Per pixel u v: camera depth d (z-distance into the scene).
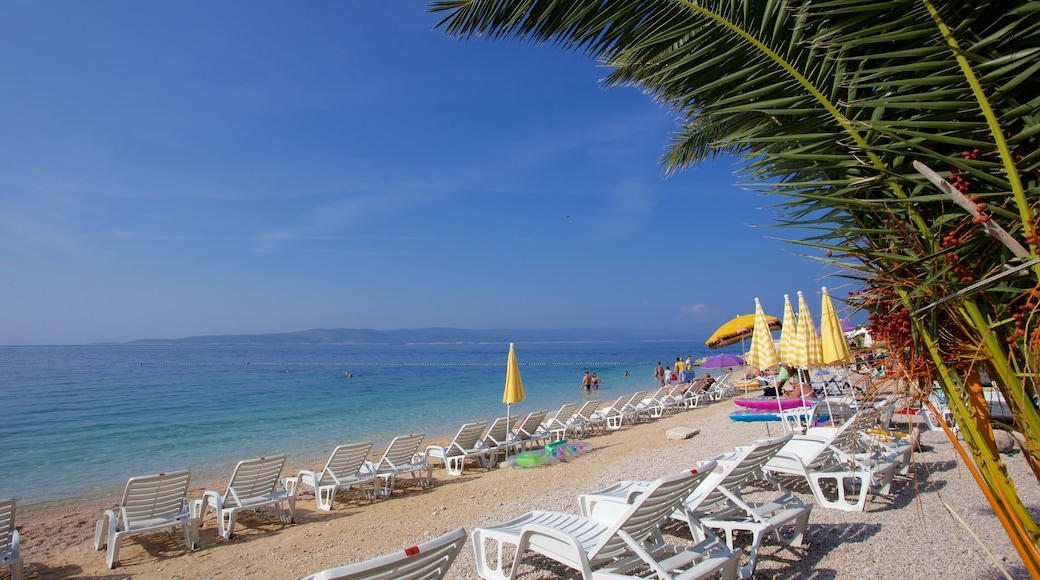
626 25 2.36
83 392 27.62
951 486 6.35
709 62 2.23
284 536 6.81
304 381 36.12
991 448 1.93
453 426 17.17
